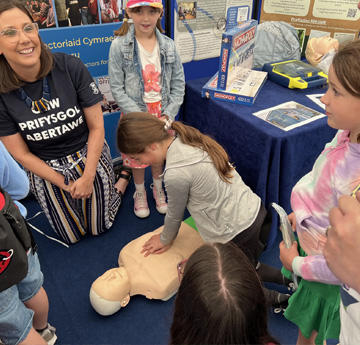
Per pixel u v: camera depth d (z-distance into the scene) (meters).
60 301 1.75
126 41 1.89
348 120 0.71
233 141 1.96
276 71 2.27
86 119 1.66
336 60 0.68
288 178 1.79
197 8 2.51
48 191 1.79
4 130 1.47
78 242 2.10
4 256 0.92
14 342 1.18
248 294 0.59
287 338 1.56
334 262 0.41
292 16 2.54
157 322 1.66
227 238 1.49
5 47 1.24
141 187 2.30
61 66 1.45
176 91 2.15
